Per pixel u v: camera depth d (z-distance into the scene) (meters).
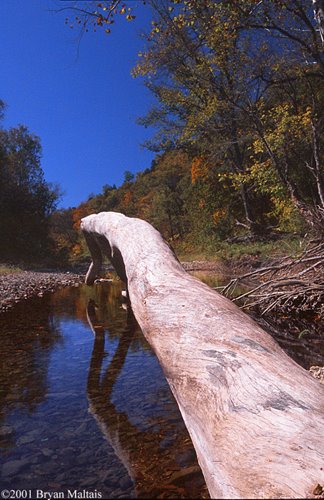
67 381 3.38
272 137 12.62
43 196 34.59
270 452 1.45
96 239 7.48
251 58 13.45
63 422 2.57
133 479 1.91
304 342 4.59
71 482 1.88
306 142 12.98
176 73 18.75
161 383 3.28
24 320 6.26
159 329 2.79
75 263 31.98
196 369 2.13
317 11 11.43
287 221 14.97
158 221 43.88
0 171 31.89
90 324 5.92
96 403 2.88
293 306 6.52
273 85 14.52
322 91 15.62
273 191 13.87
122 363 3.89
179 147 23.41
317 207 8.83
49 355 4.22
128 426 2.49
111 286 11.76
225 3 13.27
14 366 3.84
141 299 3.53
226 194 23.92
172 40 17.45
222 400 1.81
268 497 1.26
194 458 2.09
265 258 13.22
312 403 1.70
